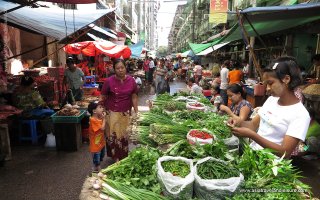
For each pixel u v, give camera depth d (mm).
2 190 4316
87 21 8109
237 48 19016
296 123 2250
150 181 2221
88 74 12570
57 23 7762
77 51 11227
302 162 5367
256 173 2109
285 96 2348
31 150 6121
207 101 6203
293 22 6789
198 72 17078
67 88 9219
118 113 4633
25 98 6652
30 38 12328
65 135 6043
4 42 7066
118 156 4770
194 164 2340
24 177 4773
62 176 4832
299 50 10211
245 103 4145
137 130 3750
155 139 3391
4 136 5434
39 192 4277
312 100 6004
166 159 2352
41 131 6754
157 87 9633
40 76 9109
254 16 5645
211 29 29078
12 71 10250
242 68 14867
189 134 3215
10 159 5547
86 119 6730
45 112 6754
